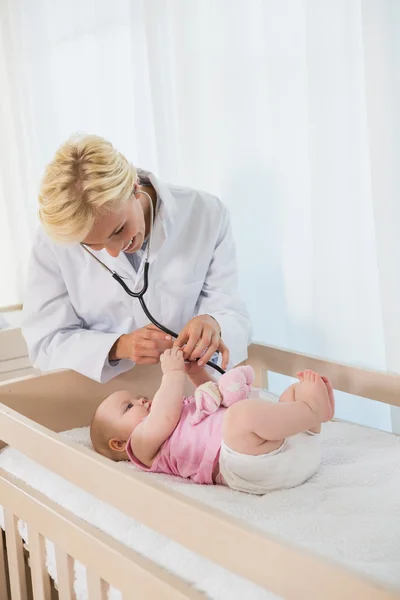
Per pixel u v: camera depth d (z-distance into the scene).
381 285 1.52
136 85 2.16
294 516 1.02
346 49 1.54
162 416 1.27
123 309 1.56
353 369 1.45
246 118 1.83
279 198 1.76
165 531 0.87
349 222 1.61
